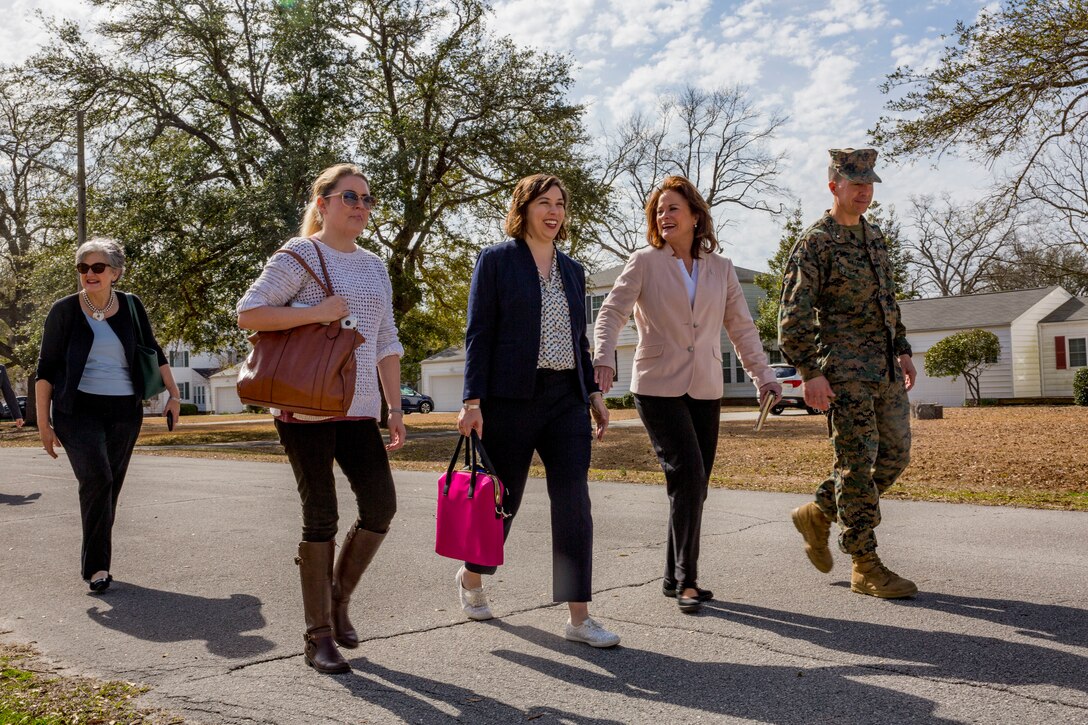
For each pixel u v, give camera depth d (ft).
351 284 11.66
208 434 89.45
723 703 9.96
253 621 13.99
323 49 75.97
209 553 19.72
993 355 103.09
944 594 14.44
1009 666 10.85
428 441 68.59
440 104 82.69
